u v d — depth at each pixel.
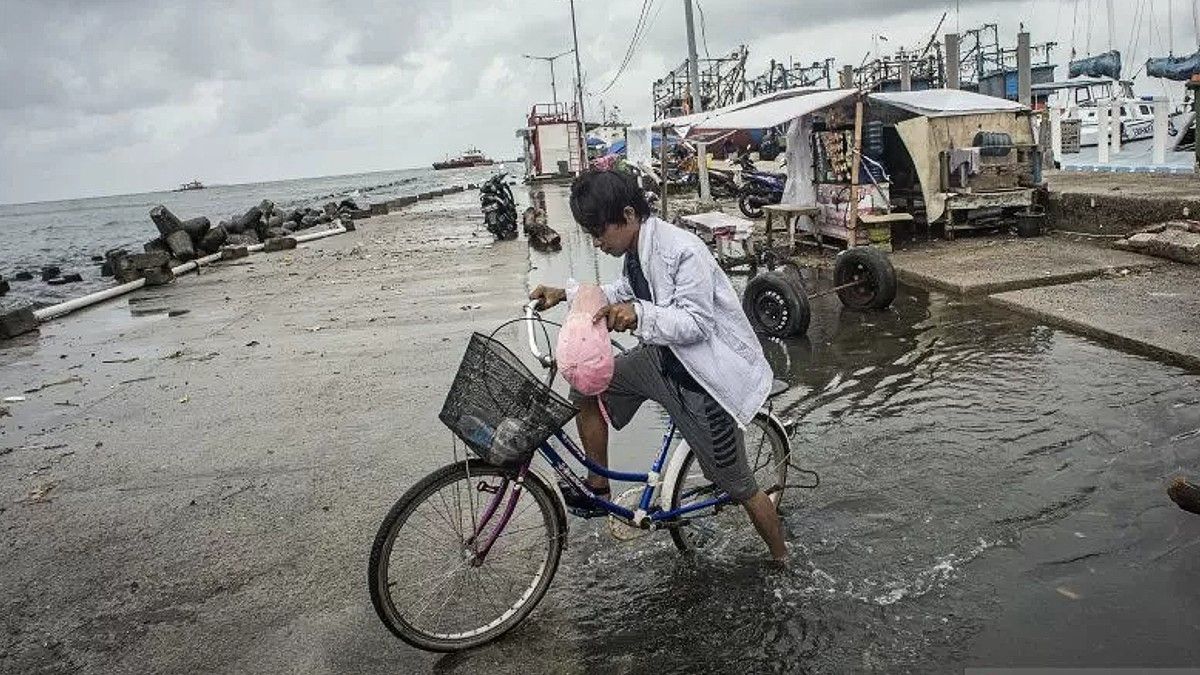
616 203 3.28
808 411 6.02
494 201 20.05
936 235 13.28
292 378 8.11
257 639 3.65
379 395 7.29
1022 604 3.44
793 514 4.38
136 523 4.95
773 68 34.50
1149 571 3.60
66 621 3.91
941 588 3.60
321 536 4.60
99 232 56.75
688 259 3.26
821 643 3.30
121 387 8.28
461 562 3.74
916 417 5.68
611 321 3.21
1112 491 4.35
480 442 3.24
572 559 4.11
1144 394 5.67
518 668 3.32
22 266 29.03
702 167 23.25
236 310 12.52
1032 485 4.50
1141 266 9.42
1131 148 20.34
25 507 5.31
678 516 3.85
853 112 12.32
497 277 13.73
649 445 5.64
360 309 11.65
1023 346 7.11
